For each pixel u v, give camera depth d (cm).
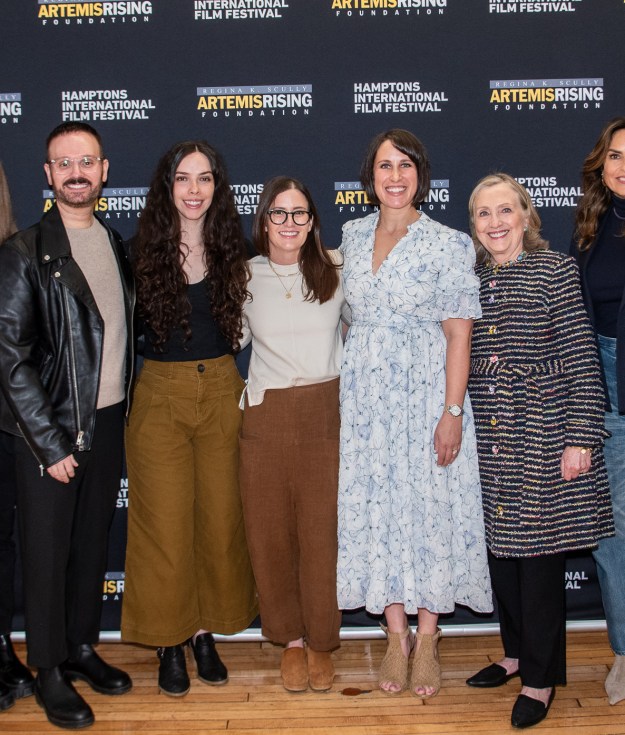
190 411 217
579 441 194
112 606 271
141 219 217
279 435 217
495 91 258
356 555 219
